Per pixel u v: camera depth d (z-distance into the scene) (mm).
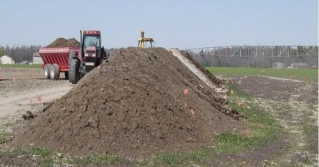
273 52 84562
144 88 11945
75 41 36906
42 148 9898
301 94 28766
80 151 9852
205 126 12445
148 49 20531
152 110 11227
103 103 10992
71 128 10406
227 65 85750
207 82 27141
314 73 57656
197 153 10156
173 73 17984
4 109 17266
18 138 10875
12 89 25672
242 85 34250
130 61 14617
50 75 34156
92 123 10461
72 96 11469
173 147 10453
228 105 19641
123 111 10875
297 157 10500
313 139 12820
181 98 13656
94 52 26969
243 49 85562
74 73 27969
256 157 10203
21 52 105625
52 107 11680
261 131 13758
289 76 49500
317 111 20328
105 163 9023
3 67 62281
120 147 10039
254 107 20531
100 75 12234
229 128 13453
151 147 10242
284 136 13266
